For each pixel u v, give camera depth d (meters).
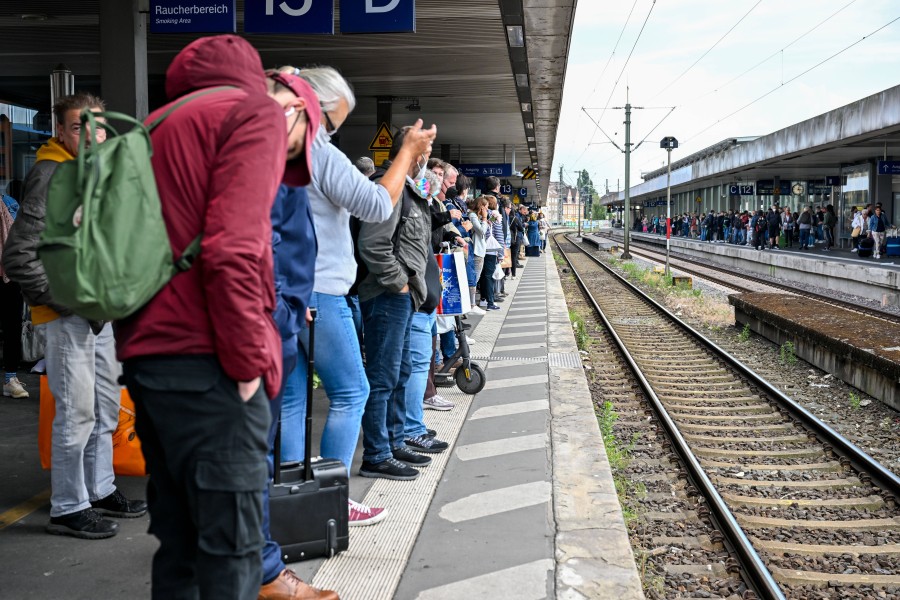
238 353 2.17
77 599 3.46
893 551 4.92
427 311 5.62
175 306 2.22
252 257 2.15
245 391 2.25
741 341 14.23
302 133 2.95
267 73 2.93
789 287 24.31
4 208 7.23
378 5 8.81
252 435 2.31
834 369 10.57
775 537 5.15
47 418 4.38
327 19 8.81
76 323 4.03
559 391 7.96
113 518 4.42
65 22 12.05
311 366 3.77
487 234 14.07
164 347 2.22
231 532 2.30
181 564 2.47
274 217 3.18
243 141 2.22
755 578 4.33
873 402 9.10
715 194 63.97
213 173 2.22
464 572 3.82
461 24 12.33
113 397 4.35
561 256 45.78
